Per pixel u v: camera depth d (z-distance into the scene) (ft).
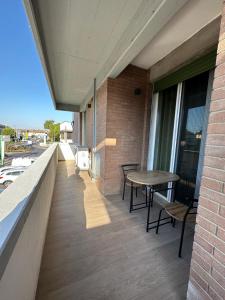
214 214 3.12
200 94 7.33
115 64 7.89
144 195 10.50
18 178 4.55
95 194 10.69
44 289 4.13
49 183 8.36
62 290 4.11
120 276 4.55
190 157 7.91
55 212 8.22
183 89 8.25
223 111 2.96
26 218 2.97
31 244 3.52
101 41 7.20
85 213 8.14
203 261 3.35
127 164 10.77
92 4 5.03
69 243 5.90
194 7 5.32
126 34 6.46
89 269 4.77
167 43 7.48
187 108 8.06
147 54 8.55
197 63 6.93
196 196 7.54
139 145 11.05
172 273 4.69
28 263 3.23
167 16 4.77
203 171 3.36
